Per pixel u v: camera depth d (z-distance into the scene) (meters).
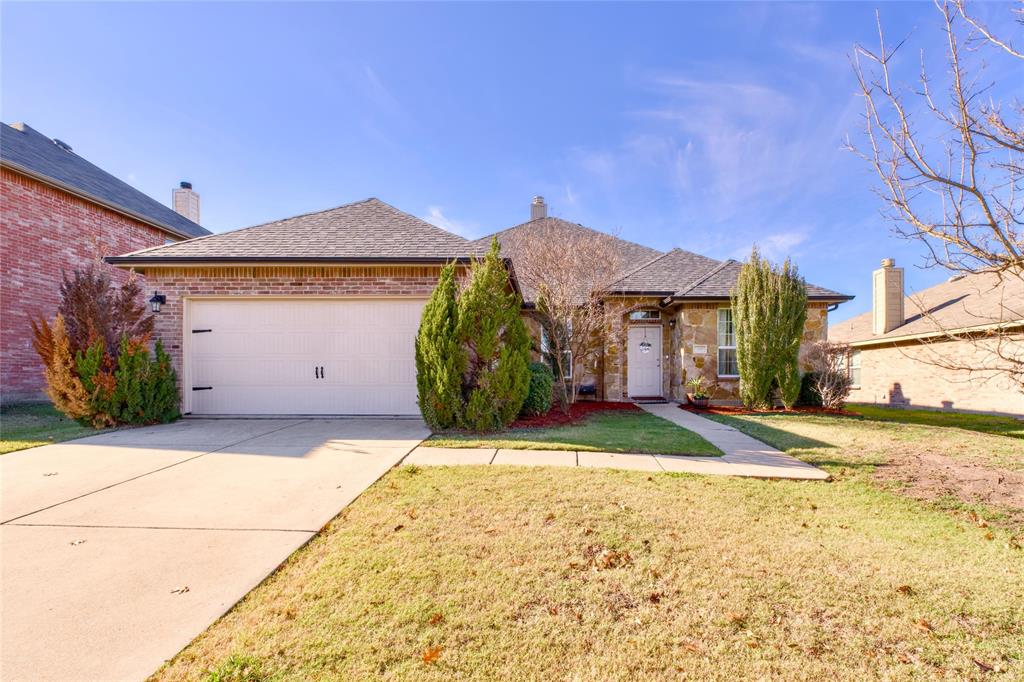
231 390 8.88
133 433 7.22
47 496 4.18
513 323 7.61
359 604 2.46
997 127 3.18
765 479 4.83
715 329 12.08
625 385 12.76
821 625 2.33
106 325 7.81
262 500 4.07
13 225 10.88
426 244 9.13
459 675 1.95
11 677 1.92
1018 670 2.02
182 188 20.66
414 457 5.66
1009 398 11.09
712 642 2.19
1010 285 12.67
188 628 2.26
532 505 3.94
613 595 2.58
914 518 3.76
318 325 8.86
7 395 10.71
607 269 10.47
